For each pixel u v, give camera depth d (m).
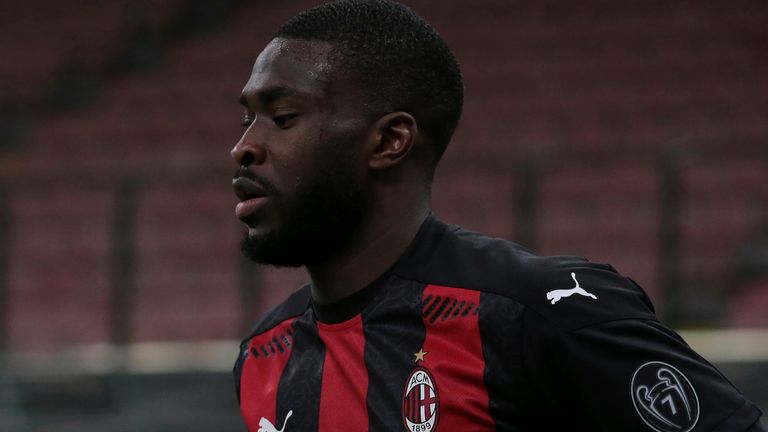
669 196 21.70
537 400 5.64
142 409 23.11
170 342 28.83
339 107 5.88
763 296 26.72
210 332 29.11
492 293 5.78
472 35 42.47
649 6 42.19
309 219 5.88
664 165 21.88
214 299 29.98
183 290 30.34
